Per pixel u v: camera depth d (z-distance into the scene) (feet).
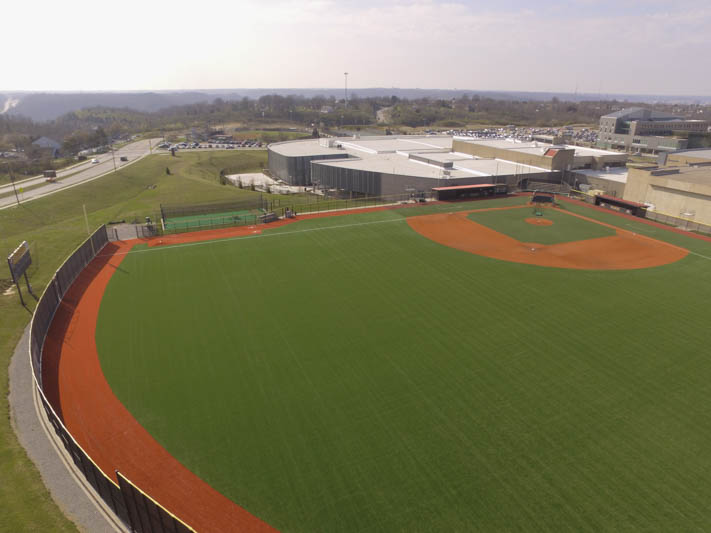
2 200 280.31
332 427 83.15
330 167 310.86
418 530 63.67
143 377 97.55
